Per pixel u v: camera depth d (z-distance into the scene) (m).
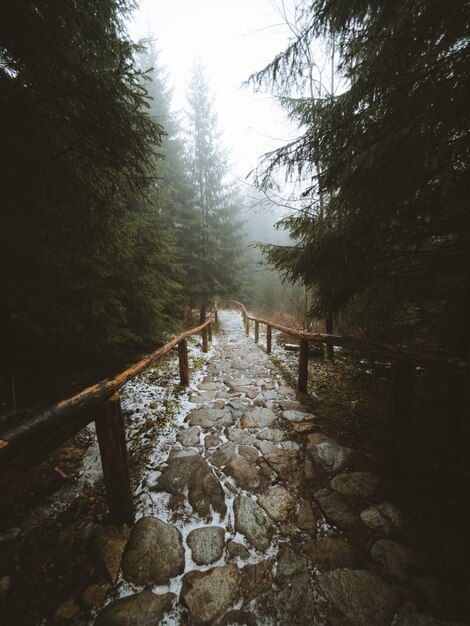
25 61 2.14
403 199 2.57
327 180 3.04
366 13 2.39
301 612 1.29
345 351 4.79
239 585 1.41
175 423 3.26
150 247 5.26
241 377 5.09
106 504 1.95
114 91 2.46
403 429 2.15
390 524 1.77
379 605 1.31
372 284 3.31
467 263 2.66
